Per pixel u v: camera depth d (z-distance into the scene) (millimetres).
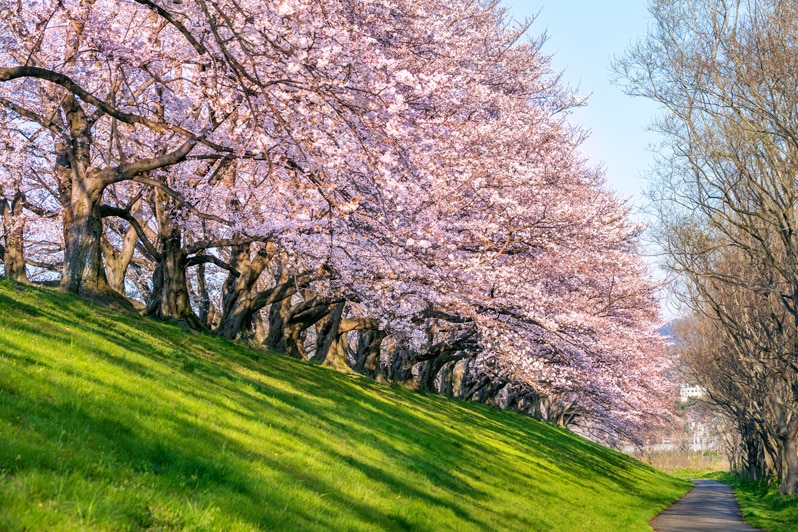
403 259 21219
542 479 27203
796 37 22953
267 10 15664
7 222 25453
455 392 68375
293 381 22609
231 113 18094
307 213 16312
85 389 10141
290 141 15203
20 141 24047
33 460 7055
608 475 42812
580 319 25656
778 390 38750
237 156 17422
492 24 34656
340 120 15680
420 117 19391
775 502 37625
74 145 20188
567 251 27266
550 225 25969
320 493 11172
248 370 20562
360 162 17094
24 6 19500
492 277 23203
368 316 30297
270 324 30562
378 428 20766
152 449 9188
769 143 24047
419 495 14742
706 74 25109
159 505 7285
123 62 20266
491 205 25531
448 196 21531
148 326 20141
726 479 80812
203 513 7469
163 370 14391
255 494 9242
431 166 19312
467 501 16875
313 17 16188
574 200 31281
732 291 35781
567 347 26516
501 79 33750
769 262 26391
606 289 32375
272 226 21547
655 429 88125
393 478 15031
